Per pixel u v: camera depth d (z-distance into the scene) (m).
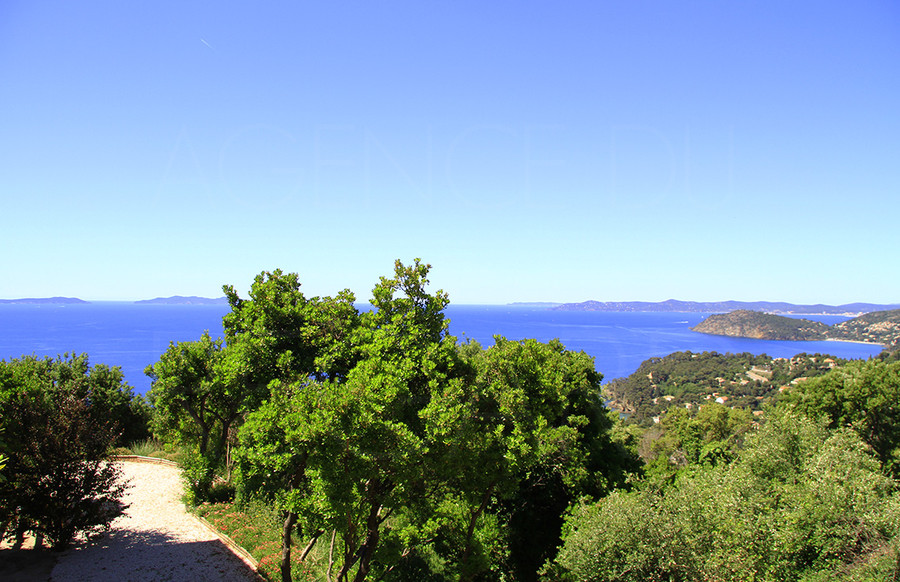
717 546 16.33
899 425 35.44
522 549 26.38
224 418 25.95
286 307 17.80
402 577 19.97
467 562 18.95
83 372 33.97
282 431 14.40
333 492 12.47
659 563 16.00
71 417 17.11
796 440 24.09
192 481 22.70
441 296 18.38
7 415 16.20
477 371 19.08
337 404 12.71
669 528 16.41
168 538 19.16
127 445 33.59
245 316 17.75
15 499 15.52
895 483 20.08
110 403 32.72
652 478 20.09
